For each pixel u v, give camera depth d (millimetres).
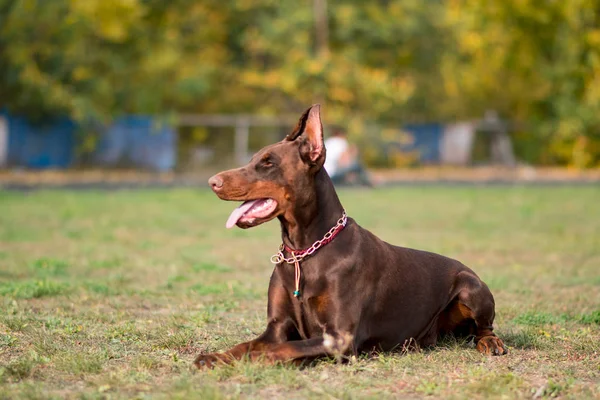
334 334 5258
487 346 5906
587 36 37469
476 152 37344
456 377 5094
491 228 15984
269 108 38344
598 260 11844
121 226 15898
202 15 39312
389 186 28656
